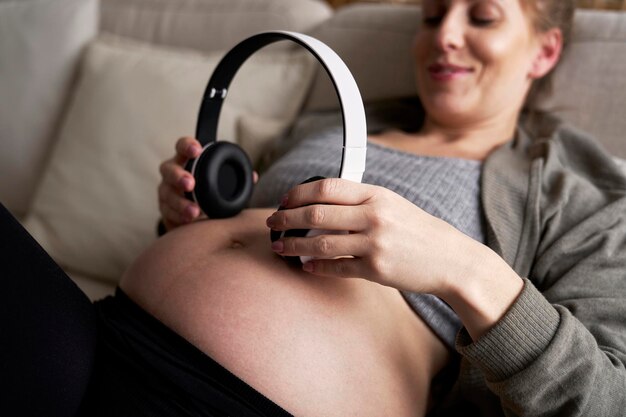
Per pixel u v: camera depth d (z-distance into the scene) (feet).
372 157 3.25
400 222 1.96
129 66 4.66
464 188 3.00
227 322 2.28
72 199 4.42
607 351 2.34
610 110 3.69
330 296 2.36
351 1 5.78
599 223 2.78
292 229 2.06
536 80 3.94
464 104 3.50
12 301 1.99
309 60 4.51
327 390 2.22
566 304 2.53
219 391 2.15
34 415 2.03
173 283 2.45
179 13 5.34
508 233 2.81
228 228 2.68
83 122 4.58
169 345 2.26
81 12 5.29
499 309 2.11
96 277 4.41
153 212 4.22
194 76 4.41
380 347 2.37
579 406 2.09
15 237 2.07
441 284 2.04
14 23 5.39
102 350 2.30
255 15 4.96
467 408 2.83
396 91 4.28
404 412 2.35
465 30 3.40
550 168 3.10
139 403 2.13
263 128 4.25
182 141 2.79
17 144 5.24
